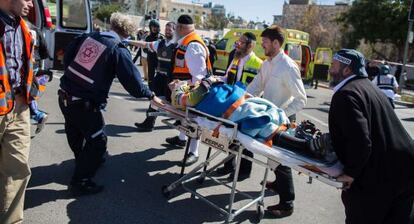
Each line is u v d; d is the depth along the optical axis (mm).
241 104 3500
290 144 3250
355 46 36219
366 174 2707
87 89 3824
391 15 32188
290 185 4059
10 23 2928
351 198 2801
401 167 2721
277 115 3449
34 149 5230
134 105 8758
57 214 3672
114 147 5684
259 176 5227
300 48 15047
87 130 3943
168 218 3838
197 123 3637
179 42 5121
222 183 4527
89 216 3705
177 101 3848
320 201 4719
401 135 2775
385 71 9031
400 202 2791
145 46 6105
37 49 4477
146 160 5297
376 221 2758
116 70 3799
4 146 3045
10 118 2998
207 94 3656
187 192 4445
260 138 3350
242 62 5164
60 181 4344
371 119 2695
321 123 9945
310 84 16391
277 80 3982
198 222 3828
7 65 2912
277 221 4047
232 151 3504
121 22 3906
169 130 6875
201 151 5992
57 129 6230
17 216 3158
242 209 3836
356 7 34781
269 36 3977
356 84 2760
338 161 3018
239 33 15141
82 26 7164
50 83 10133
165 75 5727
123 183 4504
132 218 3762
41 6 6180
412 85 25328
